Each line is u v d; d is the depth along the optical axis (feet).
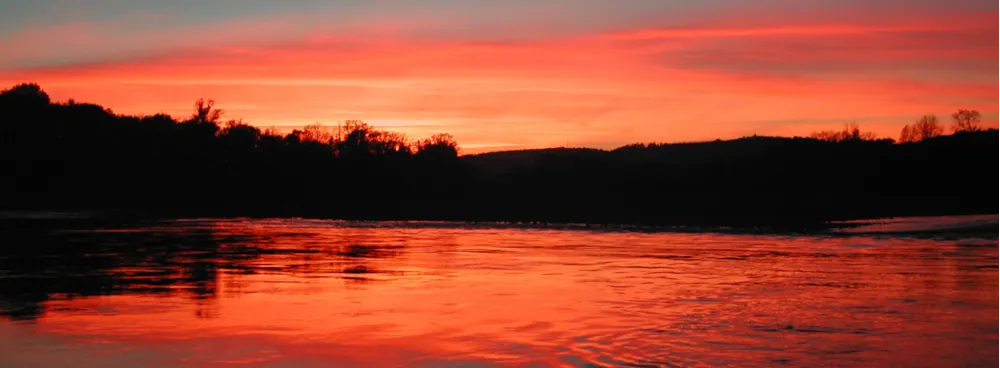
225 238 127.54
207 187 294.05
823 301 55.31
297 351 38.65
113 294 57.52
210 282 65.16
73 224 173.88
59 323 45.55
